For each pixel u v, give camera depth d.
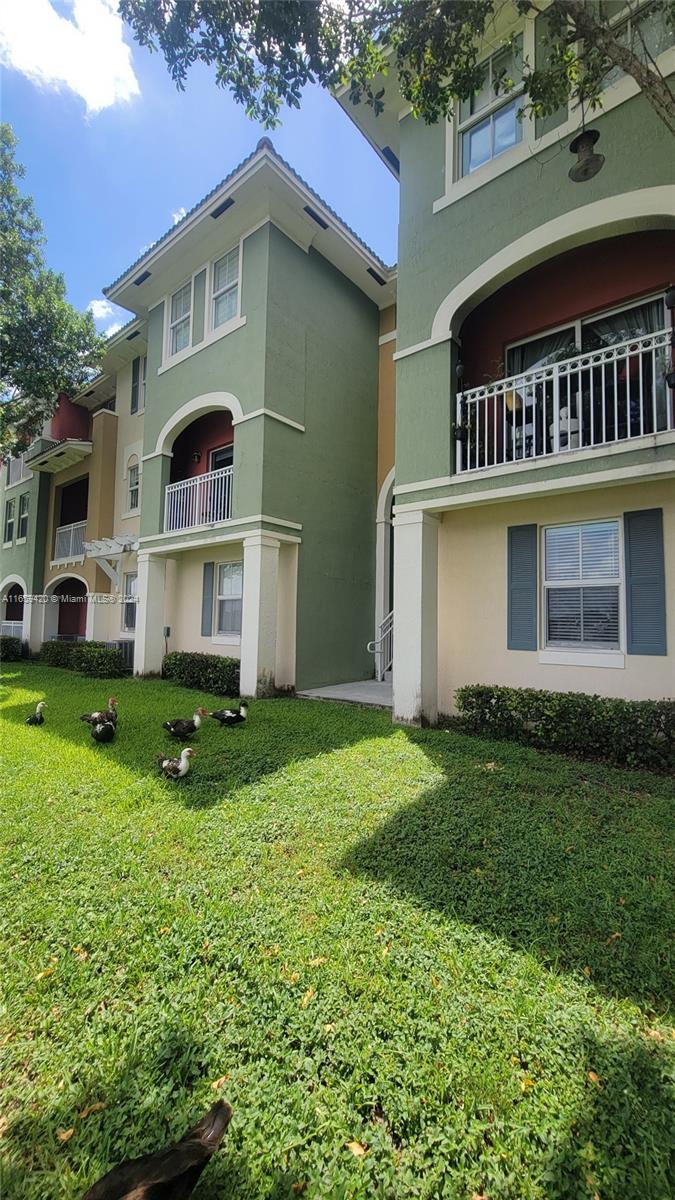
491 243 6.86
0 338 13.62
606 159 5.94
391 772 5.21
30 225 14.55
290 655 10.42
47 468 18.48
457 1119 1.76
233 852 3.59
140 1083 1.93
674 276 6.54
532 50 6.59
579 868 3.37
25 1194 1.61
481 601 7.52
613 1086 1.87
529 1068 1.94
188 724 6.49
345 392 12.00
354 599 11.94
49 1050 2.08
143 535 12.66
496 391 6.99
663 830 3.93
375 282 12.34
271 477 9.97
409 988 2.33
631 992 2.32
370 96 4.97
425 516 7.46
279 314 10.23
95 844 3.70
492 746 6.15
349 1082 1.90
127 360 16.05
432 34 4.42
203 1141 1.62
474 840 3.74
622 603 6.34
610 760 5.75
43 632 18.95
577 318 7.34
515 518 7.23
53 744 6.36
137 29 4.43
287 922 2.81
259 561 9.70
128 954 2.58
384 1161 1.65
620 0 5.82
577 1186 1.56
